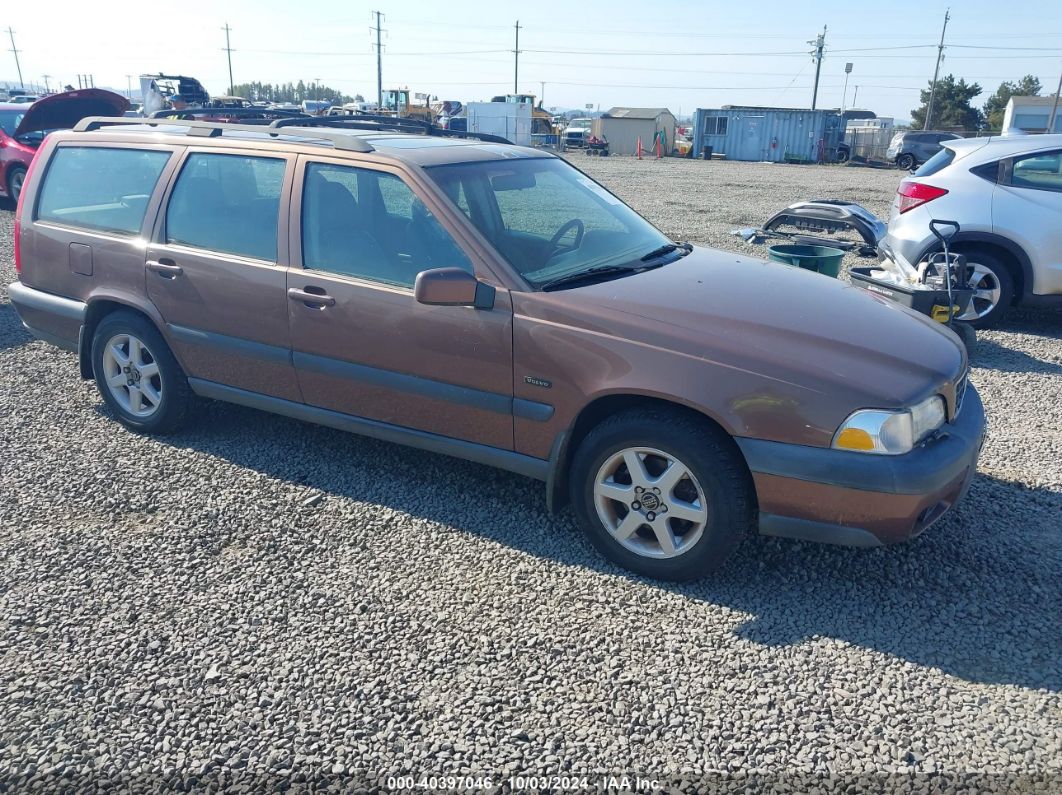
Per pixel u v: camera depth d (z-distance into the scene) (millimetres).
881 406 3139
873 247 10352
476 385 3787
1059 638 3197
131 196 4820
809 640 3191
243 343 4441
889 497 3129
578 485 3652
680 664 3055
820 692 2916
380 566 3672
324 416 4359
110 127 5215
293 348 4281
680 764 2615
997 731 2736
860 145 44406
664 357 3354
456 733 2732
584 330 3500
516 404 3705
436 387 3898
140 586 3506
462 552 3787
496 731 2740
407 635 3207
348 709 2836
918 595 3475
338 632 3225
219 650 3119
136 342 4906
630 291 3691
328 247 4148
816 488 3182
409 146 4320
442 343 3805
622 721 2783
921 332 3721
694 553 3426
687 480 3434
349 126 5402
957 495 3484
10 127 14008
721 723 2775
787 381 3193
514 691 2920
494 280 3705
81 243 4934
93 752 2656
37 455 4723
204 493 4305
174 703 2861
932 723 2773
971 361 6625
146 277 4680
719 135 43312
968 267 7422
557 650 3127
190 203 4582
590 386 3490
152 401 4934
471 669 3025
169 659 3072
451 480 4473
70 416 5305
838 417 3141
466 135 5309
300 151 4262
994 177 7328
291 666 3035
